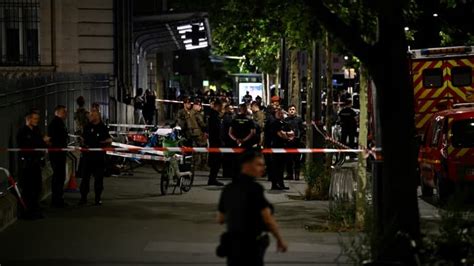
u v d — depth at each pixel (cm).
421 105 3734
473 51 3722
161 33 6456
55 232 2123
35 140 2302
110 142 2655
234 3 2769
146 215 2436
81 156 2825
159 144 3809
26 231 2134
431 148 2861
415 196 1527
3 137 2442
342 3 1978
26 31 4519
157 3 7181
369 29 1900
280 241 1238
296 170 3547
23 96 2720
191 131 3788
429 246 1506
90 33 4619
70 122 3600
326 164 2934
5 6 4478
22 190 2331
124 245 1945
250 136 3153
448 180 2698
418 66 3731
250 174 1246
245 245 1216
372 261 1430
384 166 1540
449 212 1634
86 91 4006
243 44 4812
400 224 1514
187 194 2978
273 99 3491
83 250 1883
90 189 3061
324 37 2256
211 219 2362
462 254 1502
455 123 2741
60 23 4569
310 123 2992
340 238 1981
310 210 2566
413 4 2245
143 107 5819
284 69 4606
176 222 2302
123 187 3177
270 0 2475
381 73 1529
